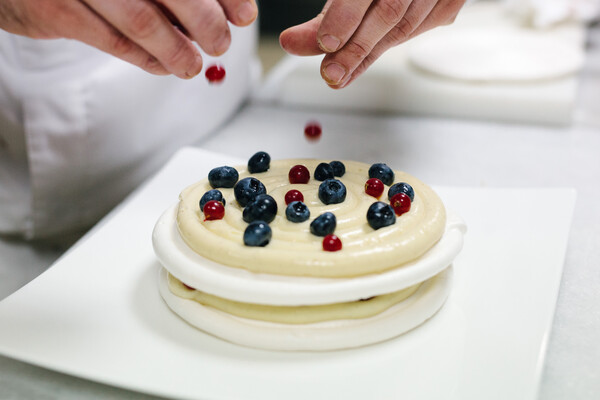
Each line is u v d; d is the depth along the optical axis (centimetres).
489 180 70
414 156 76
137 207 61
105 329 47
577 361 45
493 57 93
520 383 42
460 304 49
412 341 46
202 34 46
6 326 46
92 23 47
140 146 77
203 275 45
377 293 45
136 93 75
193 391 42
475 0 145
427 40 102
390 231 47
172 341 46
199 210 50
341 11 48
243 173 55
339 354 45
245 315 46
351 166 56
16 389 43
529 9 115
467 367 43
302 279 45
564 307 50
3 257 73
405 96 88
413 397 41
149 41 46
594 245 58
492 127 84
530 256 53
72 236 78
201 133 82
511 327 47
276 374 43
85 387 44
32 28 49
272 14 183
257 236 45
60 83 72
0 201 75
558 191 61
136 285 51
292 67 96
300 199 49
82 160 73
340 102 90
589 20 123
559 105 83
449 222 51
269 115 89
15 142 74
